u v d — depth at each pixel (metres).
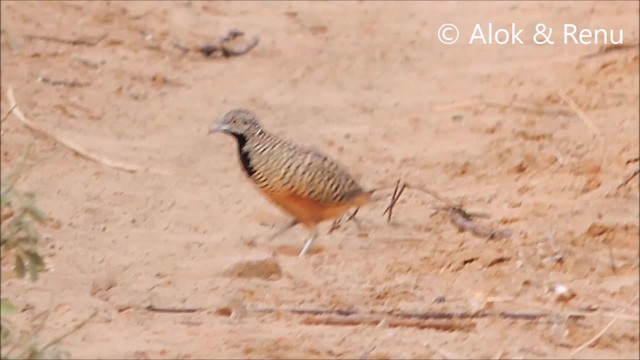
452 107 50.31
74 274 34.59
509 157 45.53
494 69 53.91
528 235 39.12
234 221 39.16
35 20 56.25
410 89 52.25
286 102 50.81
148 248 36.81
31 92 49.25
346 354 31.25
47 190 40.78
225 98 50.88
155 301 33.28
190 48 55.41
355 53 55.97
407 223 39.44
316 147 46.19
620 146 46.38
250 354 30.80
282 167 34.66
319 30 58.31
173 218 39.22
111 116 48.06
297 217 35.84
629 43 54.72
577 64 53.53
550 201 41.94
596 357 32.44
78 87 50.38
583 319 34.28
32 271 25.84
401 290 34.91
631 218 40.66
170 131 47.09
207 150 45.41
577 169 44.59
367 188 42.41
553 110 49.84
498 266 37.03
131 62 53.44
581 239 39.09
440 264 36.81
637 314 34.62
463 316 33.78
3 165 42.56
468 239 38.59
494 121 48.94
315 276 35.31
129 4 59.22
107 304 32.91
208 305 33.22
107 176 42.56
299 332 32.19
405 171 44.25
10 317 31.28
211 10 59.81
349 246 37.50
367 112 49.94
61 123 46.69
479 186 43.16
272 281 34.88
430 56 55.62
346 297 34.12
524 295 35.34
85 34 55.44
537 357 32.12
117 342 30.86
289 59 55.28
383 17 59.88
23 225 25.89
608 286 36.22
